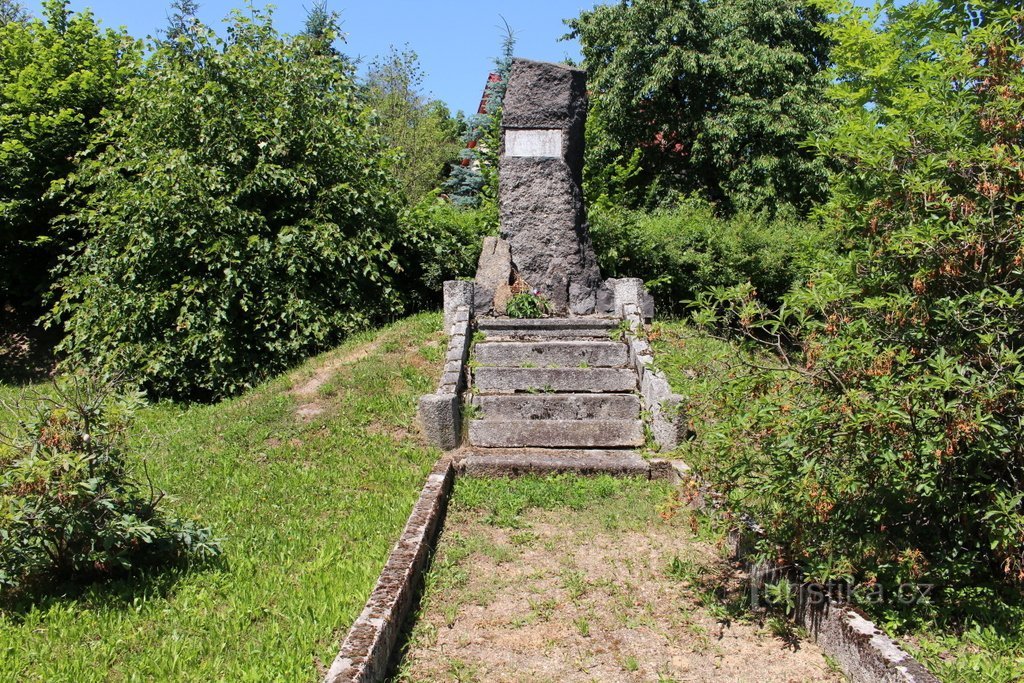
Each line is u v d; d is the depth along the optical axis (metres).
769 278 12.42
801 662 4.13
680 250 12.73
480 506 6.39
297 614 4.32
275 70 11.51
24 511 4.31
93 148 12.03
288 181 10.73
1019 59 4.68
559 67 10.62
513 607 4.73
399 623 4.32
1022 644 3.97
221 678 3.68
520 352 9.00
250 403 8.70
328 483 6.68
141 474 6.84
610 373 8.52
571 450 7.61
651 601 4.82
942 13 10.40
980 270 4.19
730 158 19.89
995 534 4.05
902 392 3.86
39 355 14.84
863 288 4.55
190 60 11.18
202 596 4.54
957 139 4.50
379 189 12.01
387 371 8.89
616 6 21.31
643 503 6.45
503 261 10.47
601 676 4.00
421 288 13.04
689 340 8.34
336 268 11.16
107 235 10.70
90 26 15.09
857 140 4.70
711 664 4.12
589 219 12.59
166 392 10.49
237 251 10.22
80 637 4.08
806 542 4.32
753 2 20.77
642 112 21.27
